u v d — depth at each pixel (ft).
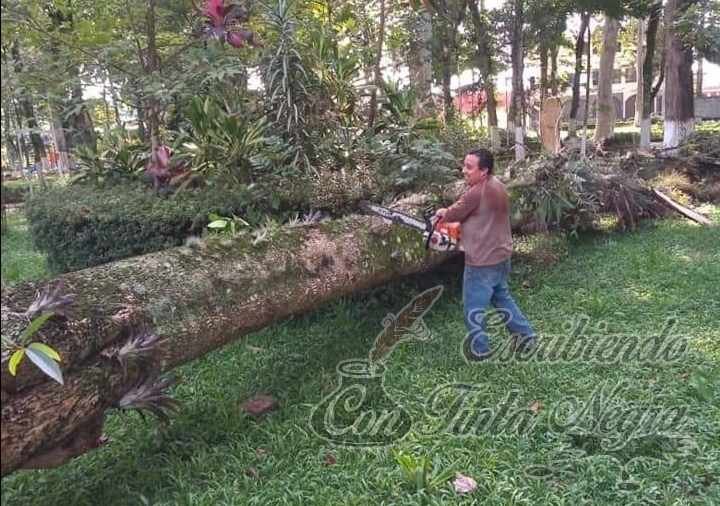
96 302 8.60
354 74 18.65
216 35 15.44
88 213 16.56
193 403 11.35
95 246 16.75
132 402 8.18
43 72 17.52
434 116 22.91
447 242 13.62
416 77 29.35
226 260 10.94
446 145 20.95
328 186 16.07
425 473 8.63
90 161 20.06
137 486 9.03
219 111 16.56
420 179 17.22
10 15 15.08
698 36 29.30
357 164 17.60
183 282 9.91
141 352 8.27
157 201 16.37
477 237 12.59
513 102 30.66
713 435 9.44
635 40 77.61
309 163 16.96
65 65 18.39
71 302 7.84
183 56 19.30
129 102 18.44
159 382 8.51
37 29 16.79
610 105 48.83
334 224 13.64
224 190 15.66
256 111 17.67
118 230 16.15
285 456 9.59
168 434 10.26
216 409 11.10
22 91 17.34
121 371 8.24
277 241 12.07
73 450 8.02
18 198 34.86
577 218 21.84
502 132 39.01
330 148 17.52
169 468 9.29
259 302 10.81
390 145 17.79
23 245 26.08
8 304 7.89
